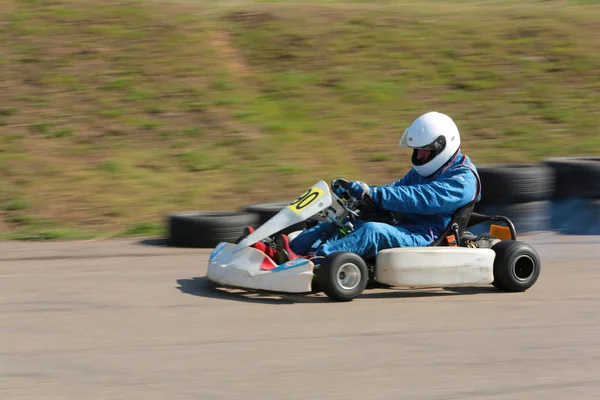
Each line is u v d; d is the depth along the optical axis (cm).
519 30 3712
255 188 2416
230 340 1077
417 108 3081
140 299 1311
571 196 2141
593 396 893
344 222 1419
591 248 1877
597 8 4194
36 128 2622
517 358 1020
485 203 2081
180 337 1088
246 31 3475
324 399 868
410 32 3622
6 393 873
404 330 1141
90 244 1920
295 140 2769
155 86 2953
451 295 1386
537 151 2786
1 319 1175
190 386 899
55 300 1298
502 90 3244
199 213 1966
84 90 2864
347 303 1305
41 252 1792
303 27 3562
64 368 955
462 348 1059
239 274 1318
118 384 902
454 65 3403
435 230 1409
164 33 3294
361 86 3192
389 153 2733
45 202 2230
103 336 1090
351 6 3966
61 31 3203
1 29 3155
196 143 2658
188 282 1452
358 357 1013
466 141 2859
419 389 904
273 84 3145
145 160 2522
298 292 1292
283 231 1489
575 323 1196
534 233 2092
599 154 2767
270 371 953
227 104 2919
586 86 3303
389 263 1318
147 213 2217
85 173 2405
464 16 3862
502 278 1391
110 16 3372
